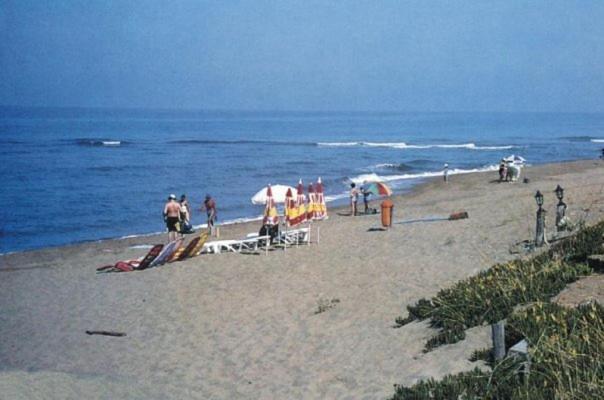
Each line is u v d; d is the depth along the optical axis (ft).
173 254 65.16
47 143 285.23
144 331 43.96
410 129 522.88
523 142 329.93
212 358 37.58
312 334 39.34
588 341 25.58
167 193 142.00
